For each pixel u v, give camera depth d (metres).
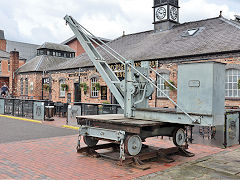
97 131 6.04
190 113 4.96
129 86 6.04
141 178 4.70
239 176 4.90
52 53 31.73
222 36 14.18
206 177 4.82
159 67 15.24
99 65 6.95
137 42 20.50
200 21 18.06
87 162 5.75
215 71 4.81
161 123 5.47
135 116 5.96
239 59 12.07
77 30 7.60
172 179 4.68
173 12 20.16
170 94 14.62
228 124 7.61
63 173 4.93
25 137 8.74
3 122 12.79
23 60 37.94
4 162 5.59
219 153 6.80
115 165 5.54
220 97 4.96
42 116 13.43
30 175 4.77
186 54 13.84
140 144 5.71
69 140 8.26
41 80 27.67
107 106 10.49
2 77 34.69
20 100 15.02
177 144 6.54
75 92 21.84
